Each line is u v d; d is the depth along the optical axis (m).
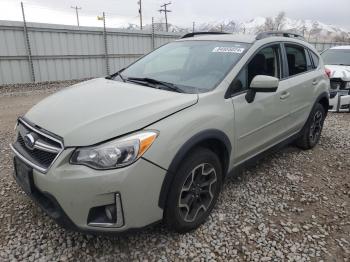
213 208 3.45
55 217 2.57
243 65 3.56
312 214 3.54
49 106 3.09
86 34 16.22
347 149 5.54
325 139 6.05
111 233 2.56
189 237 3.07
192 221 3.08
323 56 9.97
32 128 2.84
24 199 3.65
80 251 2.86
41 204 2.70
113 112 2.71
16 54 14.02
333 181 4.34
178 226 2.96
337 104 8.21
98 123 2.59
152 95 3.05
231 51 3.75
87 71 16.69
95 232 2.54
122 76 3.98
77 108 2.88
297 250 2.96
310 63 5.00
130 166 2.46
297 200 3.81
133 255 2.83
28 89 13.23
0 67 13.68
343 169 4.73
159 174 2.61
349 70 8.46
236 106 3.36
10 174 4.27
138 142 2.51
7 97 11.35
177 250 2.90
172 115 2.80
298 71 4.67
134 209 2.55
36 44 14.55
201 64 3.70
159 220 2.77
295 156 5.13
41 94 12.14
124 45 17.91
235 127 3.36
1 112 8.67
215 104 3.17
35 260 2.74
